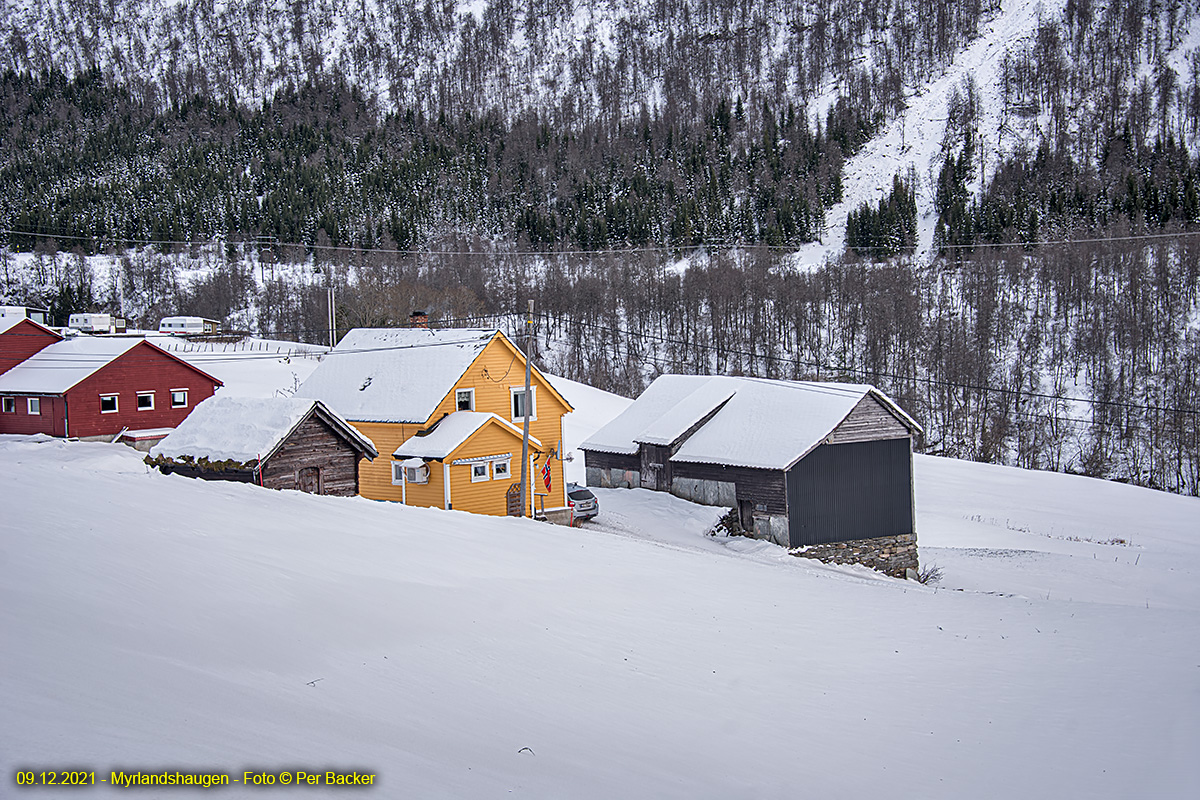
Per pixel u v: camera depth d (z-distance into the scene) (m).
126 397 43.38
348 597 11.58
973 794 8.00
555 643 11.70
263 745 6.06
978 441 67.00
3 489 15.46
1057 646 14.99
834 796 7.54
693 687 10.67
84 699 6.19
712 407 34.50
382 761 6.25
